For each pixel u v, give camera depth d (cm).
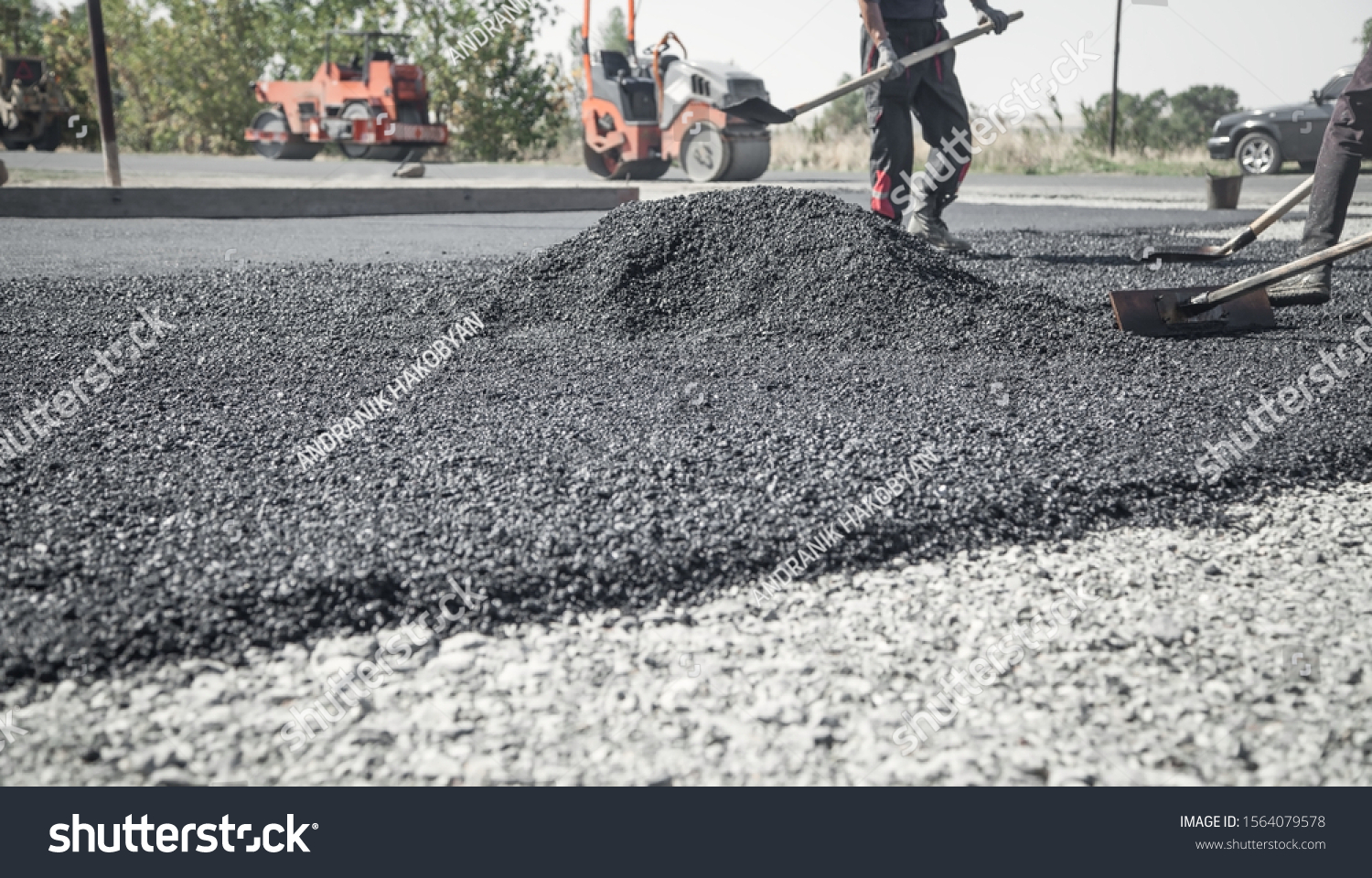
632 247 460
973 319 405
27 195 884
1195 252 471
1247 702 166
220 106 2425
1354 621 193
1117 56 2005
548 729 159
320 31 2320
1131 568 215
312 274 552
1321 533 233
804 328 413
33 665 172
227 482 250
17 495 244
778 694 168
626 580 202
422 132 1778
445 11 2066
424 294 489
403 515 227
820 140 2178
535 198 1066
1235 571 215
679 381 346
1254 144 1630
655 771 150
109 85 1000
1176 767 151
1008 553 221
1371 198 1099
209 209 937
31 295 486
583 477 248
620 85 1420
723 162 1349
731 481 246
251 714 163
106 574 200
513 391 335
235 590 193
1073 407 312
